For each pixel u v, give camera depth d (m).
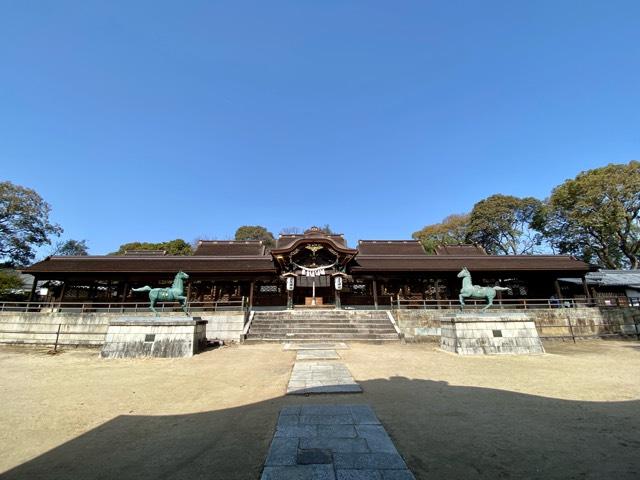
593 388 8.50
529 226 44.03
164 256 28.33
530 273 27.27
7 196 33.75
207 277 26.36
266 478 4.07
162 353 14.05
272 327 20.62
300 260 27.80
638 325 22.36
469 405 7.09
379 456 4.67
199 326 15.43
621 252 38.69
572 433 5.57
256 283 29.05
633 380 9.41
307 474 4.17
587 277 31.27
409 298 29.08
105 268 25.36
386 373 10.36
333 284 28.75
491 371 10.70
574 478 4.18
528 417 6.33
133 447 5.26
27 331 20.22
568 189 36.19
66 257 26.66
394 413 6.55
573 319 22.11
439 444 5.14
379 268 26.77
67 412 6.98
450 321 15.14
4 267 36.22
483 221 45.94
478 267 26.89
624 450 4.93
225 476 4.27
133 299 27.08
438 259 28.86
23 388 8.95
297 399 7.59
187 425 6.18
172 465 4.64
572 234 39.03
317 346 16.41
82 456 4.98
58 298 26.45
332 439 5.26
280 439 5.26
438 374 10.23
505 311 22.05
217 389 8.75
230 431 5.80
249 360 12.97
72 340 19.91
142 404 7.51
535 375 10.09
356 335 19.41
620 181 32.66
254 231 63.66
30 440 5.60
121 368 11.66
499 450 4.94
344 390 8.17
